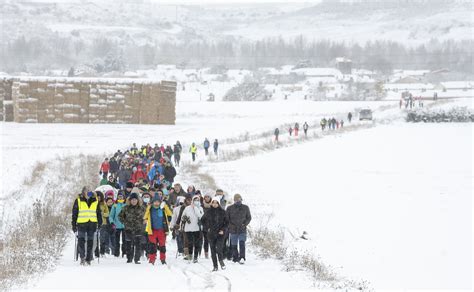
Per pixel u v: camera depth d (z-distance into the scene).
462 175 36.25
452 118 75.69
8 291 12.72
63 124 71.81
